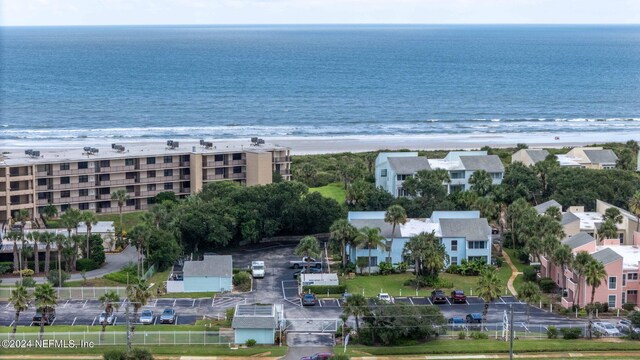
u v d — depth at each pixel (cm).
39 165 18912
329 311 13862
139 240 15362
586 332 12719
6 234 16112
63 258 15788
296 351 11962
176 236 16588
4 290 14300
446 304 14212
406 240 16162
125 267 15838
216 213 17238
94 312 13625
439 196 19025
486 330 12900
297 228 18125
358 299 12406
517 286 15212
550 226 15612
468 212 17038
